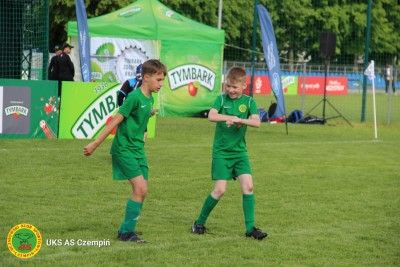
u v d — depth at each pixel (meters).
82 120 23.59
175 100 33.78
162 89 33.53
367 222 12.62
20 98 22.67
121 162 10.48
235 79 11.14
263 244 10.78
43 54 26.62
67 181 15.67
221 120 10.88
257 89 57.31
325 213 13.29
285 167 19.20
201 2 64.12
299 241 11.06
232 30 67.38
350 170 19.06
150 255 9.92
